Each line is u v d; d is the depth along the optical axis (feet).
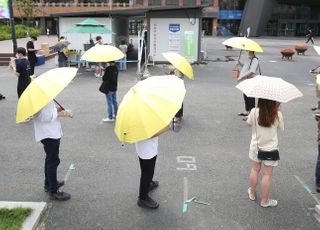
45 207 17.65
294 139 28.94
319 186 19.84
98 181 21.04
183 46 71.82
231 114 36.04
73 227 16.53
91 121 33.17
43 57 72.64
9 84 49.96
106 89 31.89
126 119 14.88
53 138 17.65
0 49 82.58
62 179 21.26
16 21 185.78
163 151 25.80
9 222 15.84
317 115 19.42
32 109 15.83
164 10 69.92
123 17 81.92
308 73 63.87
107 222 16.94
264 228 16.56
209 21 216.74
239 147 26.86
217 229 16.47
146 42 72.54
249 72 31.48
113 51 29.45
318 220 17.25
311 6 216.95
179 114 31.78
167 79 16.48
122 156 24.85
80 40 69.82
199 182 21.03
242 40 31.19
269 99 16.10
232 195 19.53
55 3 209.15
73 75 17.40
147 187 17.87
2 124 31.86
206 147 26.76
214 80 55.88
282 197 19.36
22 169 22.67
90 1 214.48
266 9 196.03
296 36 217.77
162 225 16.74
